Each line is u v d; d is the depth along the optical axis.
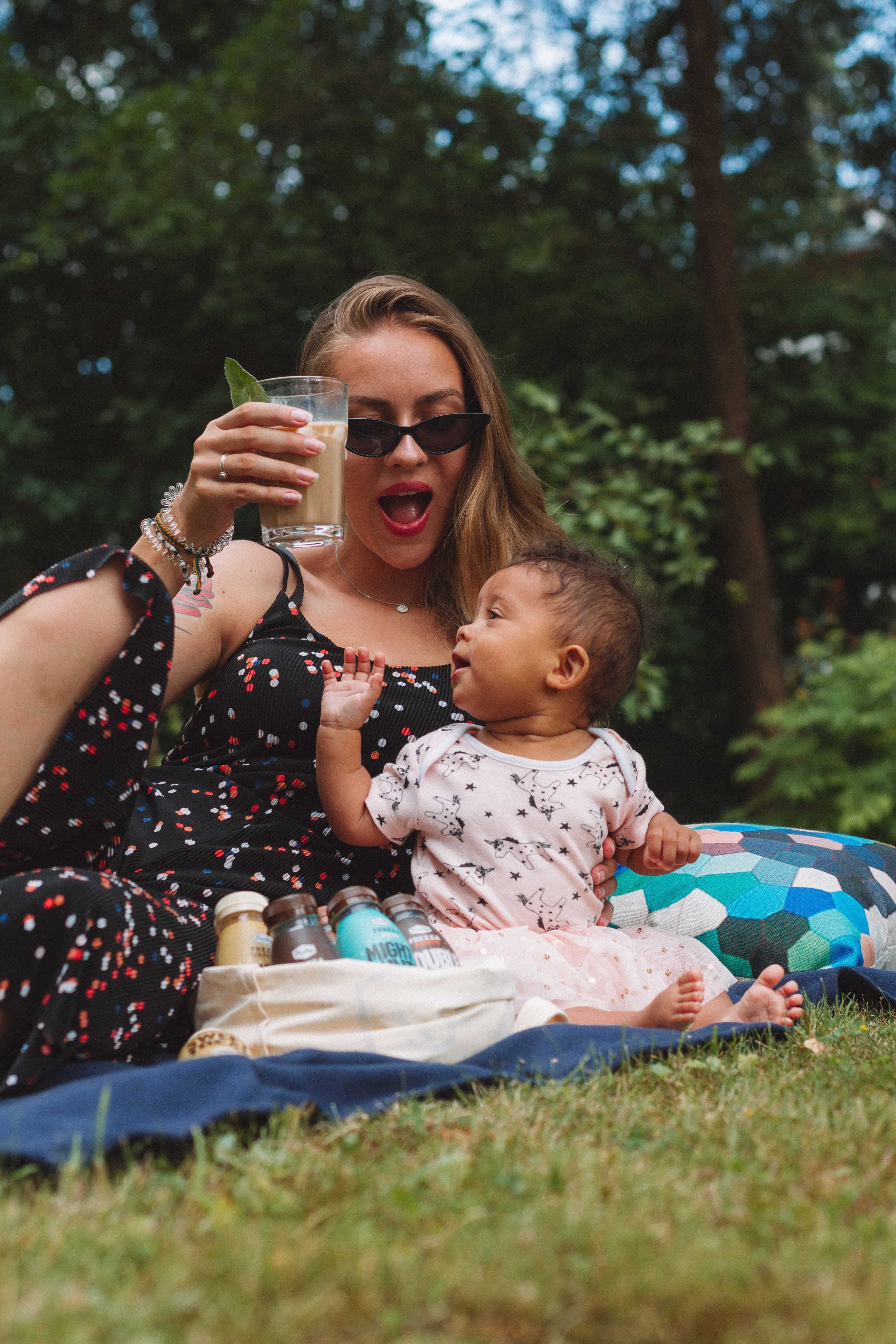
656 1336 1.05
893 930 3.13
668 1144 1.54
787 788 8.23
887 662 8.25
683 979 2.16
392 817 2.42
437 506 2.81
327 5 11.33
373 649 2.76
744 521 9.89
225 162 10.52
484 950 2.30
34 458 11.30
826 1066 1.96
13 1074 1.72
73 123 11.53
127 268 11.45
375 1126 1.61
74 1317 1.04
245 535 10.31
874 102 11.26
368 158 10.91
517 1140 1.54
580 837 2.46
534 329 10.73
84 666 1.88
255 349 11.44
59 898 1.76
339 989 1.88
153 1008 1.93
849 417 11.00
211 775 2.49
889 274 11.55
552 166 10.72
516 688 2.49
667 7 10.45
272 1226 1.25
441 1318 1.07
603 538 7.59
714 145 9.91
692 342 10.90
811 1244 1.21
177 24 12.79
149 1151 1.49
